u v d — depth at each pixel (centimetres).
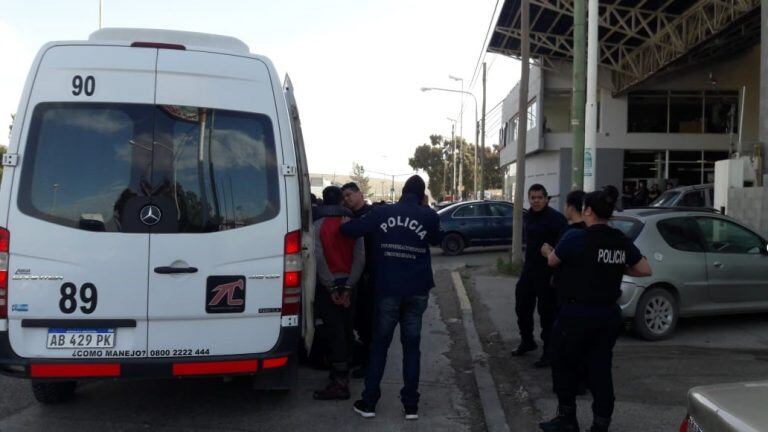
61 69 436
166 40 473
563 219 628
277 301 450
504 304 975
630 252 443
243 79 457
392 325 512
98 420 502
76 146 434
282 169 457
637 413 513
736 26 1959
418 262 510
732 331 796
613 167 2959
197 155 445
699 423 267
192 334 439
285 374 475
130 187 436
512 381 609
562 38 2633
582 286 441
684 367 637
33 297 424
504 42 2819
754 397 263
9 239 423
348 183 651
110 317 430
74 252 427
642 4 2128
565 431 461
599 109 2972
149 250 434
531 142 3212
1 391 574
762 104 1157
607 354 445
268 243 449
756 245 805
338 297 548
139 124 439
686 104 2942
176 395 567
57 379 425
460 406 556
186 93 445
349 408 543
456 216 1752
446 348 760
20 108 431
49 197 429
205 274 439
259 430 488
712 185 1661
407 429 498
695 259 763
